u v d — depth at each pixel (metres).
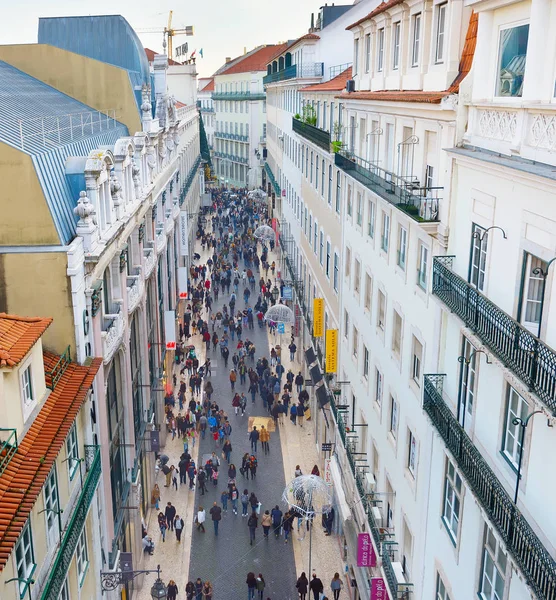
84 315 16.14
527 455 9.62
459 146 12.10
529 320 9.68
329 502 22.56
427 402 13.13
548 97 9.08
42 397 13.48
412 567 15.57
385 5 17.67
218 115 106.75
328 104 29.97
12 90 24.22
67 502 14.19
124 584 19.70
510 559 9.11
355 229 22.77
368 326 20.81
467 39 13.27
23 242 15.39
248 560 22.70
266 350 40.09
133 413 22.97
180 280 40.66
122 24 35.66
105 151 18.17
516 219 9.88
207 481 27.06
